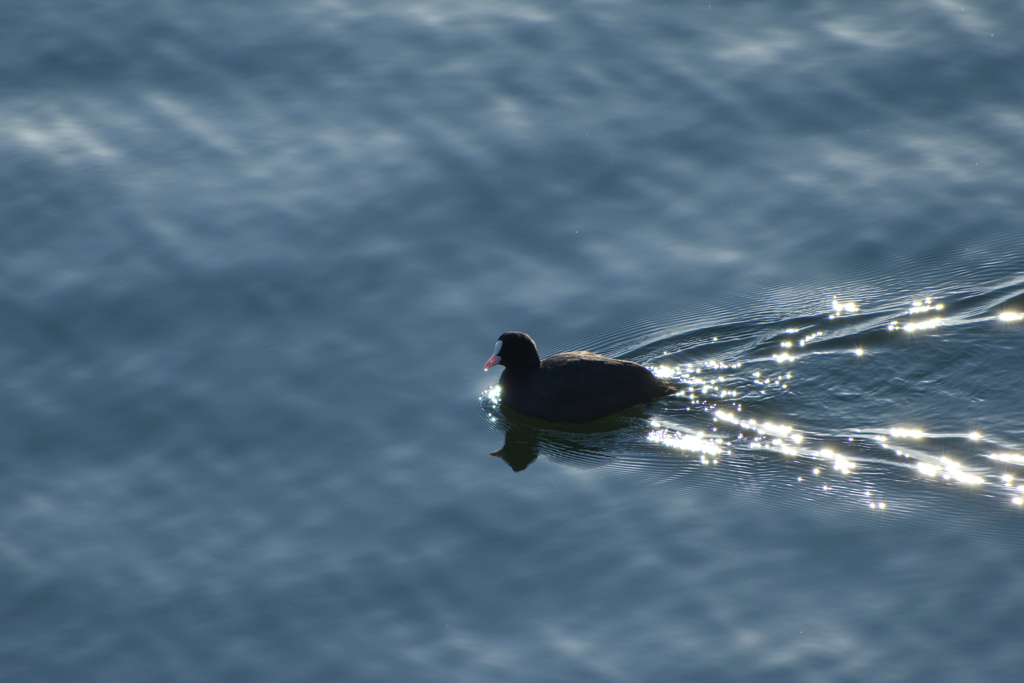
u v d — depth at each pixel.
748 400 17.25
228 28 25.34
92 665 13.67
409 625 13.95
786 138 21.95
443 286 19.44
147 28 25.36
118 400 17.62
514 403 17.73
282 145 22.31
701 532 15.12
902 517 15.07
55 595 14.56
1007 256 19.14
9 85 23.92
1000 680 12.69
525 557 14.88
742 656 13.23
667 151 21.80
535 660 13.37
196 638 13.91
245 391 17.72
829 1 25.41
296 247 20.19
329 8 25.89
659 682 12.99
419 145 22.16
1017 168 20.94
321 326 18.83
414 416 17.38
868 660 13.05
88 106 23.39
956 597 13.80
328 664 13.49
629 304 18.98
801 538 14.90
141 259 20.06
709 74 23.45
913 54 23.58
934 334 17.77
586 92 23.19
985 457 15.83
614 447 16.83
